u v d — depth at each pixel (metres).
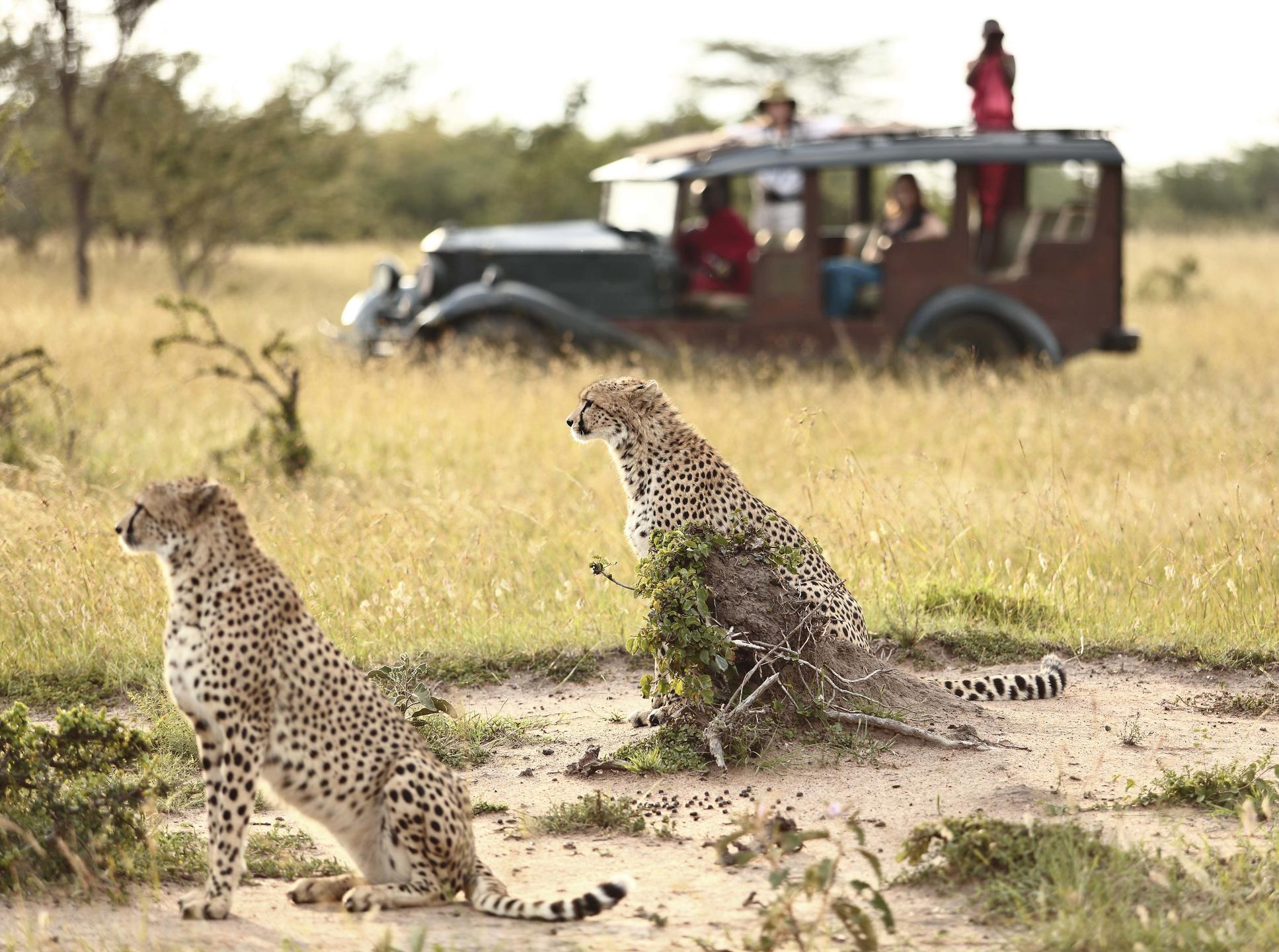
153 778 7.49
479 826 7.40
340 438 16.50
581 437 9.62
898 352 21.59
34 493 12.27
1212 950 5.40
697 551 8.68
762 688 8.42
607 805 7.39
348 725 6.18
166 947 5.51
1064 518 12.14
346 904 6.03
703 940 5.73
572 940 5.74
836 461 15.22
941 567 11.62
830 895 6.30
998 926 5.89
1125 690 9.68
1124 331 22.53
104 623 10.10
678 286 22.11
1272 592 10.82
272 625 6.10
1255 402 18.12
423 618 10.48
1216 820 7.05
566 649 10.34
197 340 15.82
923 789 7.76
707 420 17.00
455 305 20.88
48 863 6.36
